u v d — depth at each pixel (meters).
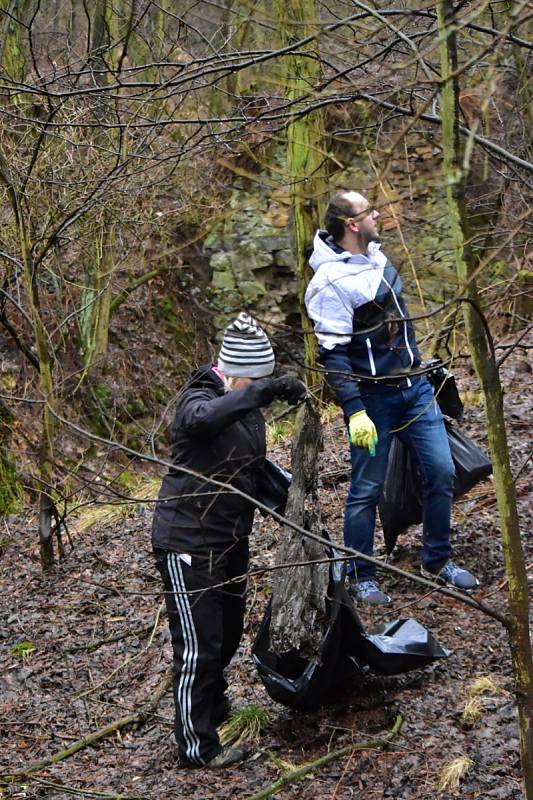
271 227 16.03
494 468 3.19
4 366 11.81
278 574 4.56
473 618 5.73
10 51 9.70
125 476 11.69
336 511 7.61
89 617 7.00
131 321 15.79
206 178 11.74
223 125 6.16
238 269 16.50
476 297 3.04
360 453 5.62
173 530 4.59
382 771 4.52
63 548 8.05
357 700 5.05
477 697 4.94
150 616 6.82
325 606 4.57
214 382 4.65
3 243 8.70
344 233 5.20
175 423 4.61
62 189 8.27
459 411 6.08
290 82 6.04
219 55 4.34
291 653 4.63
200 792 4.61
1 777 5.04
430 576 6.27
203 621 4.61
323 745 4.82
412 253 4.34
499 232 3.90
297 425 4.62
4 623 7.05
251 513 4.79
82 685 6.04
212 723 5.02
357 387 5.27
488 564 6.39
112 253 11.43
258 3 3.78
